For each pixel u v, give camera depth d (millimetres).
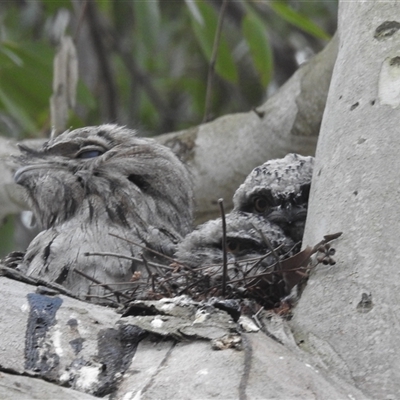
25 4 19234
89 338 7227
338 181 7539
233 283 8461
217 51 14805
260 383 6602
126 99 19359
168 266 9438
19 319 7340
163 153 11703
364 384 6645
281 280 8180
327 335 6941
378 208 7219
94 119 18062
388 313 6816
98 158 11320
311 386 6602
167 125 18844
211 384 6621
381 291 6902
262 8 18984
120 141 11617
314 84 12984
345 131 7750
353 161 7531
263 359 6762
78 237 10625
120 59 19719
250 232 10148
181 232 11625
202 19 14352
